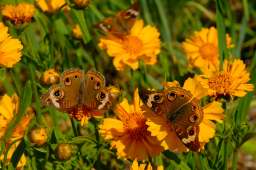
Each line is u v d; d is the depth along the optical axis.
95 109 0.59
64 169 0.61
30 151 0.61
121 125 0.60
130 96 0.75
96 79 0.58
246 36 1.01
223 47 0.71
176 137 0.57
